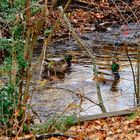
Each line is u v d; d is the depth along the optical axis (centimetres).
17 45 859
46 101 1268
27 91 874
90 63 1778
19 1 859
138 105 1080
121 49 1958
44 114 1126
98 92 1070
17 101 873
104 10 2655
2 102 858
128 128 872
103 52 1934
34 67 883
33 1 862
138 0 2698
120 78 1547
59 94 1338
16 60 858
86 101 1299
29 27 848
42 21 853
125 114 990
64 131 905
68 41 2127
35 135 837
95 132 892
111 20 2584
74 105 952
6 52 902
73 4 2681
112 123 934
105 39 2189
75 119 960
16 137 808
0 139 807
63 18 1077
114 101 1327
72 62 1783
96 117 980
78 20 2555
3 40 852
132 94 1393
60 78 1541
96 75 1081
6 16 864
